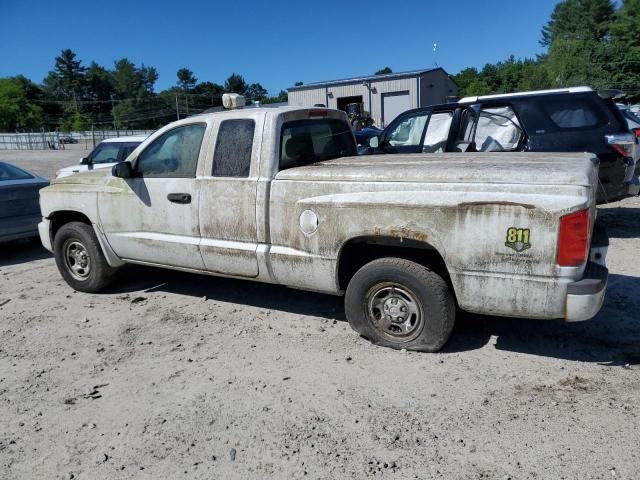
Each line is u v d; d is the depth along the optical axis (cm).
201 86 11975
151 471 298
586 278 360
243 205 468
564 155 445
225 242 486
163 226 523
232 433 329
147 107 11106
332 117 556
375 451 306
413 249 433
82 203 576
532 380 376
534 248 356
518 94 771
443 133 814
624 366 391
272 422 338
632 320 470
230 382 390
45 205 612
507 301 373
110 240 566
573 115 737
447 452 302
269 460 303
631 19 5450
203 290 601
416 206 388
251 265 475
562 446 303
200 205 492
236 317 516
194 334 480
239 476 291
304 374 397
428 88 2989
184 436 328
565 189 351
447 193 380
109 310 549
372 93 3052
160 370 414
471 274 379
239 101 548
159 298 580
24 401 377
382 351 428
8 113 8888
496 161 423
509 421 328
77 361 435
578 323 470
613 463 287
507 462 291
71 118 10544
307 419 339
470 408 344
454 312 412
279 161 462
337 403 356
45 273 713
